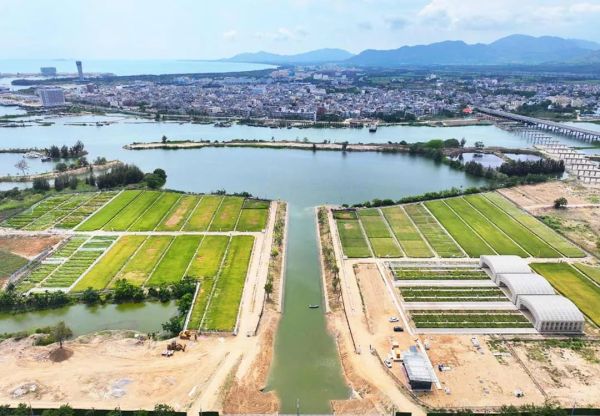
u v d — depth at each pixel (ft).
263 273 601.62
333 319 506.48
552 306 483.92
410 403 377.71
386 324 491.31
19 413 349.41
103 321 503.61
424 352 442.50
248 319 497.87
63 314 518.37
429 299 537.65
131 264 622.13
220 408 371.97
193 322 490.08
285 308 530.68
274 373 419.95
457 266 620.08
